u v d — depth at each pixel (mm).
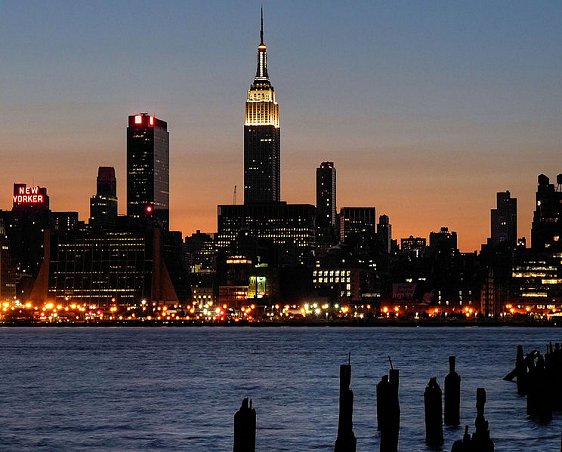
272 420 163375
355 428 151500
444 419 146500
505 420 153875
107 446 142875
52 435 151750
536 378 152875
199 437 149000
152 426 159250
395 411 116438
